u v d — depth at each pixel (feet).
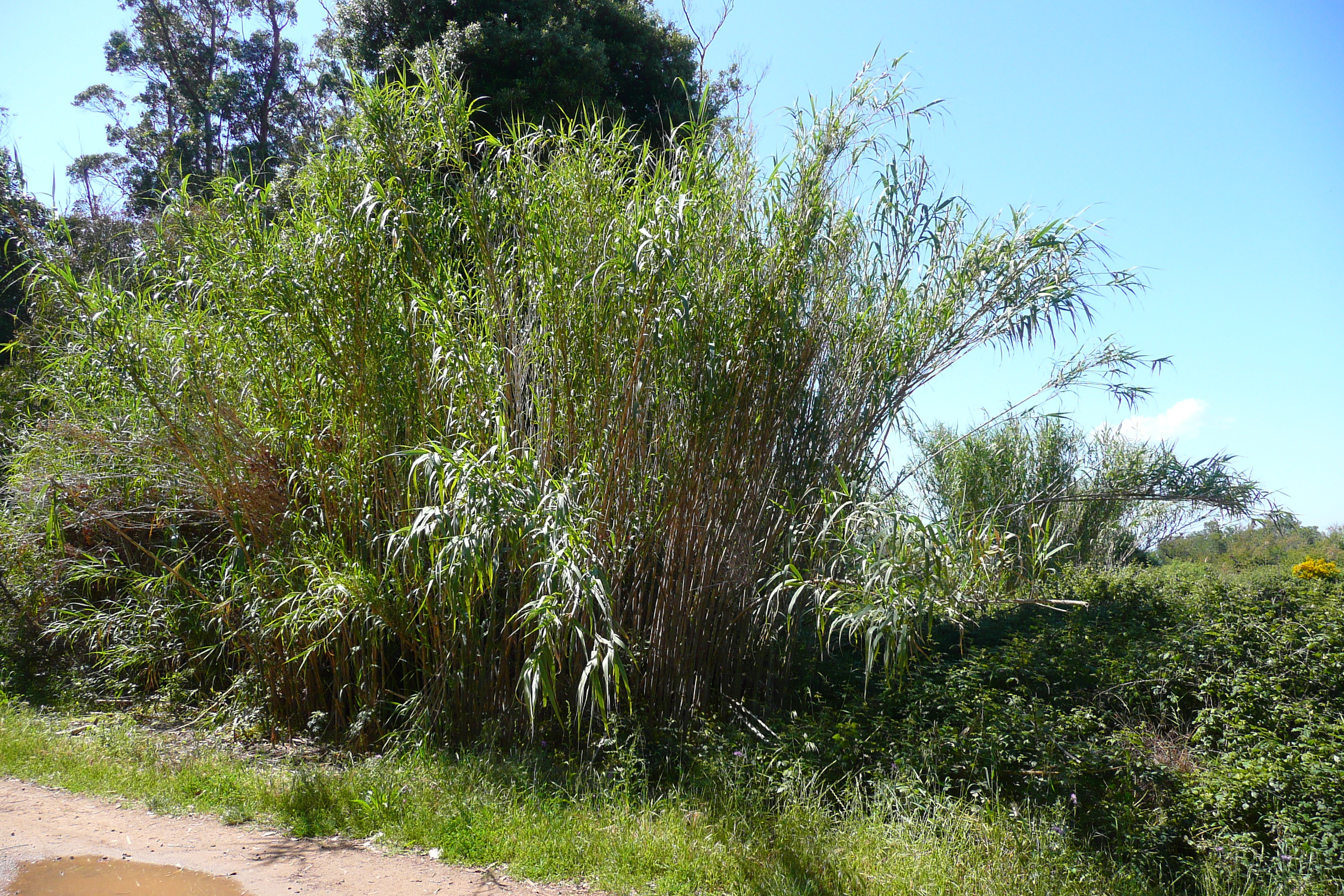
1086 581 32.83
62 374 24.25
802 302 19.31
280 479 21.12
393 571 18.56
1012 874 12.78
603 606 15.35
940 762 16.58
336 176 19.67
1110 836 14.66
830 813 15.52
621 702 18.86
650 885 12.76
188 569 24.49
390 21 42.22
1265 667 19.95
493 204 19.38
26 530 25.63
